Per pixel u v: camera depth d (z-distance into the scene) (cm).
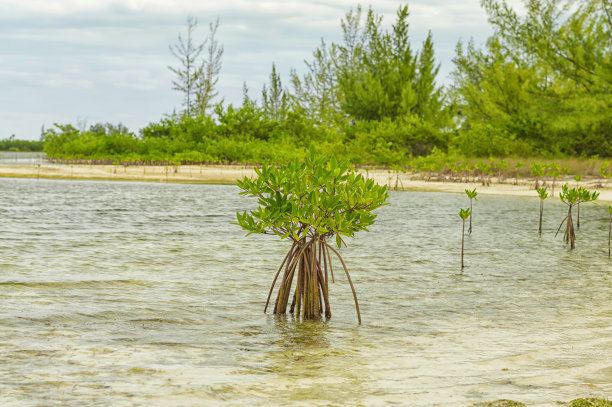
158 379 391
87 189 2264
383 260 916
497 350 475
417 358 452
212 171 3228
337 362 439
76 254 915
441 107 4859
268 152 3709
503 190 2380
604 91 3144
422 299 669
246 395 360
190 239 1102
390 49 5134
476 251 1011
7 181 2584
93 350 459
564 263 908
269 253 961
